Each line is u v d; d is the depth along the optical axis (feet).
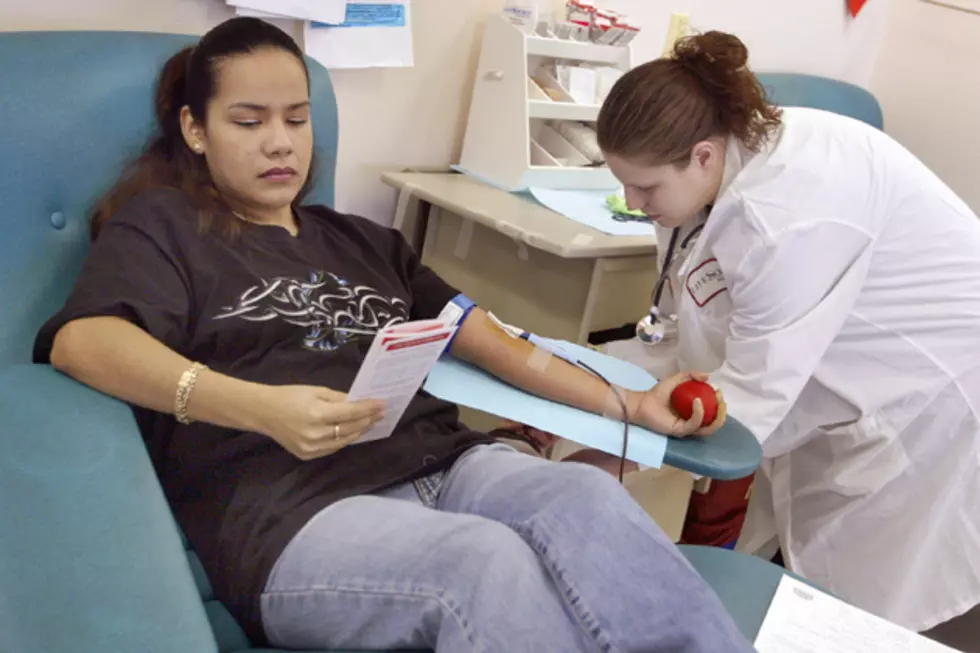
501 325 3.97
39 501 2.25
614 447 3.56
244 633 2.92
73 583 2.04
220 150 3.47
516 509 3.04
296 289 3.49
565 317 5.16
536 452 4.60
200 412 2.80
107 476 2.39
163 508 2.35
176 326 3.09
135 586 2.06
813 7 8.93
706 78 4.06
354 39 5.40
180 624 2.00
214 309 3.24
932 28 9.44
